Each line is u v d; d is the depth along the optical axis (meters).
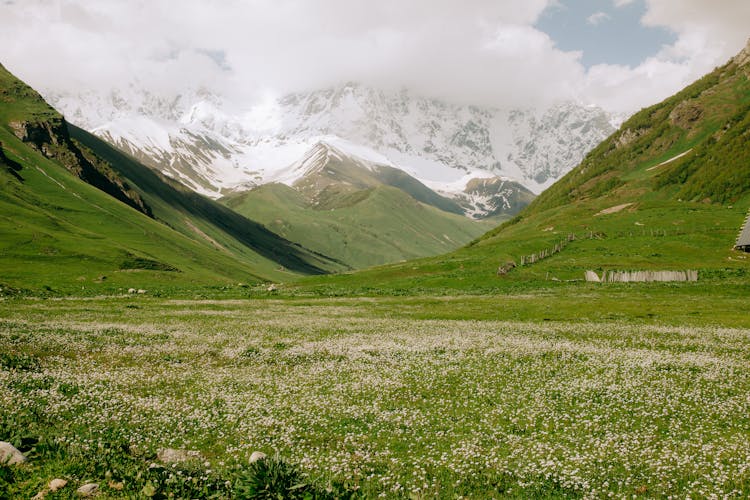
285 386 24.31
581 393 23.00
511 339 38.19
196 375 26.64
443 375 26.66
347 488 13.28
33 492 11.54
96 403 20.23
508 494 13.41
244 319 51.38
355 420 19.50
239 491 12.01
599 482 14.03
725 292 69.81
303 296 80.56
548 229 149.75
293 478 12.70
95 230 183.25
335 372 27.50
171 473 13.00
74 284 106.88
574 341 37.31
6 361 25.97
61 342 32.34
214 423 18.70
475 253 125.12
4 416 17.52
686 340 37.22
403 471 14.83
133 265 136.50
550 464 14.88
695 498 13.20
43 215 159.38
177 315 53.78
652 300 65.19
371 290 88.06
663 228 131.12
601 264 100.44
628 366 28.36
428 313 58.28
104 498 11.41
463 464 15.10
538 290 80.38
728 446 16.27
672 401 21.36
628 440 17.12
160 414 19.61
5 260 118.38
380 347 34.66
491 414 20.14
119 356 30.31
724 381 24.77
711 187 173.62
